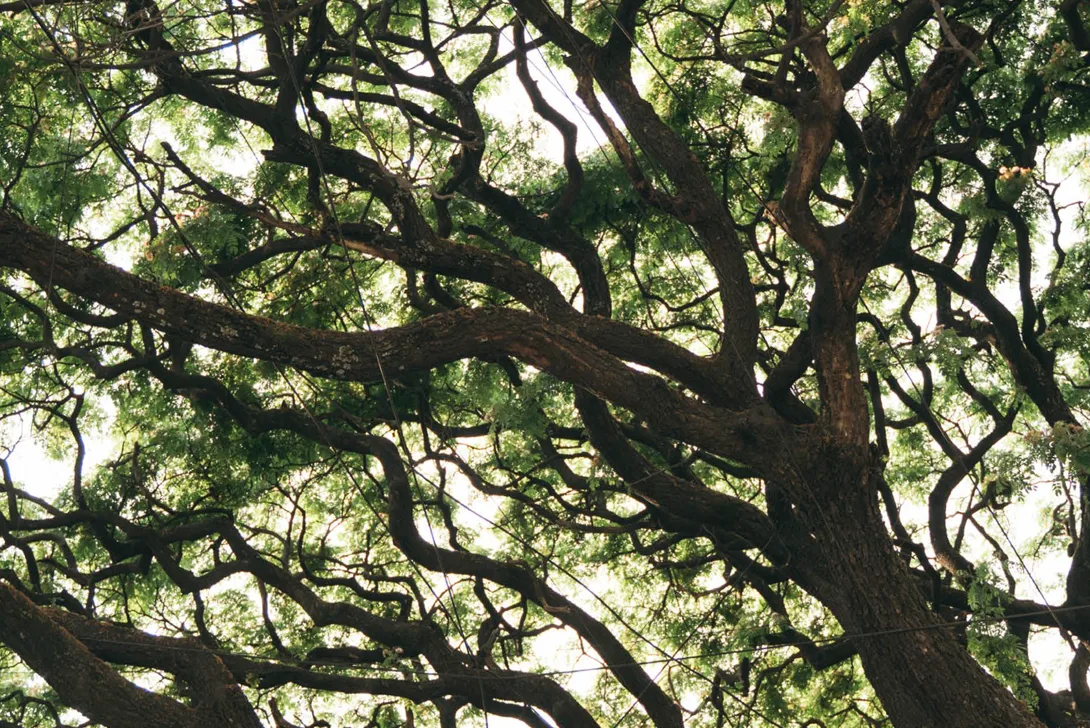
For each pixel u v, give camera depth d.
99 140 14.70
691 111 16.06
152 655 10.76
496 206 14.35
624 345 12.04
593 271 14.40
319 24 11.87
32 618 9.92
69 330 16.06
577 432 16.14
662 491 13.40
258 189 15.80
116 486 16.34
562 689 13.85
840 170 15.75
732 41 16.36
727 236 12.41
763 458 11.48
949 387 17.53
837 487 11.47
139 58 11.56
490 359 11.65
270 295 15.67
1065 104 15.60
